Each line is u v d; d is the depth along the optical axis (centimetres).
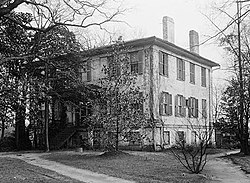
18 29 1983
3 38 2003
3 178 1210
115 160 1792
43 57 1688
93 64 2884
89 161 1770
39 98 1888
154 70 2625
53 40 2048
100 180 1246
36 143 3014
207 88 3525
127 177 1295
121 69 2056
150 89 2603
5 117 1939
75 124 2977
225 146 3177
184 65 3098
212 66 3662
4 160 1856
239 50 2325
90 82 2895
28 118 2206
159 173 1364
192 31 3362
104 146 1989
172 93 2872
